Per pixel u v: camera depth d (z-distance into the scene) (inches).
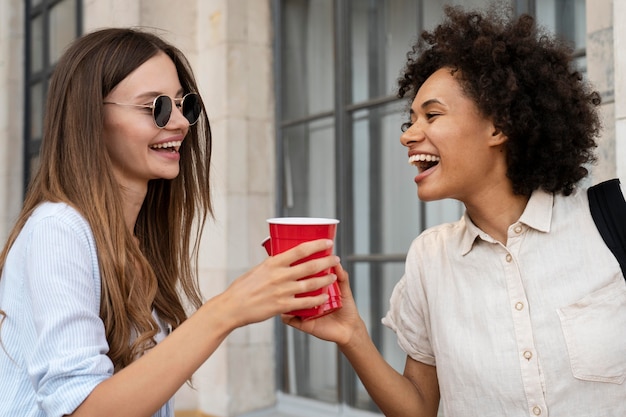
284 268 54.6
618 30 92.1
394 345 176.6
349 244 189.8
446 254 66.3
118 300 60.8
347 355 68.7
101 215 61.7
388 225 178.9
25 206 64.4
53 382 53.8
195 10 221.0
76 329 55.4
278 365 207.8
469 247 64.1
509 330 60.9
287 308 54.9
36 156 325.4
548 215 61.5
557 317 59.5
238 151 206.5
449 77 62.7
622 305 58.7
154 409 53.9
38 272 57.3
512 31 63.1
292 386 204.7
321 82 199.5
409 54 72.3
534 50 62.6
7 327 59.2
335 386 191.3
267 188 211.2
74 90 64.4
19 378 58.4
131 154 65.9
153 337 64.9
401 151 174.9
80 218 61.1
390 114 177.9
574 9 135.8
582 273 59.7
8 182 332.8
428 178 63.8
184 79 72.7
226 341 201.5
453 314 64.4
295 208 207.3
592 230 60.5
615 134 99.6
